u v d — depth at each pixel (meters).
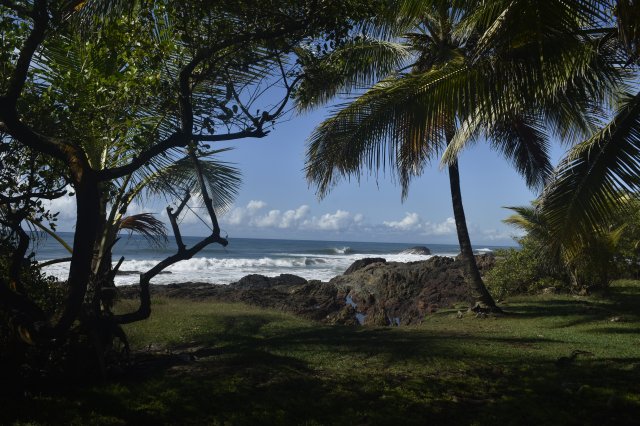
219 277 34.19
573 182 8.05
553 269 18.12
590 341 10.82
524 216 16.62
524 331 12.38
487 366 8.39
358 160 8.71
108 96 6.12
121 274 33.00
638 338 11.16
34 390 6.67
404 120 8.27
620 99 9.04
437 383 7.41
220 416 6.03
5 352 6.18
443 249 124.31
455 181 15.60
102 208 9.18
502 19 6.72
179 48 6.36
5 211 6.65
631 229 17.41
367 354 9.22
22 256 6.14
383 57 12.76
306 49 7.25
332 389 7.10
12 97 5.12
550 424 5.84
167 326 12.00
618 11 6.49
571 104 10.88
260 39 6.50
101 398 6.47
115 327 7.50
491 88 7.46
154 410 6.16
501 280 18.53
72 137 6.36
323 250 82.31
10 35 5.91
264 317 13.96
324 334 11.65
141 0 6.13
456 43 13.36
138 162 5.68
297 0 6.43
